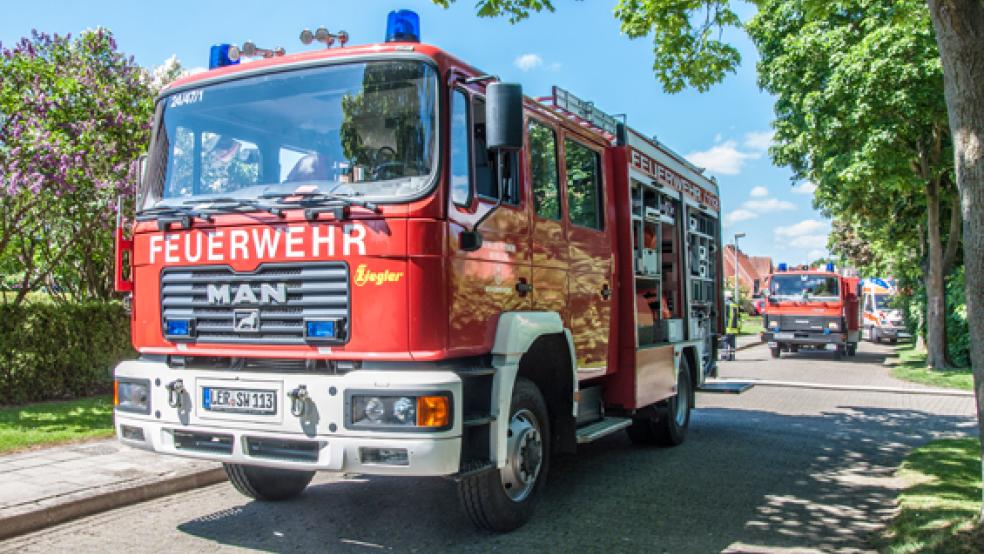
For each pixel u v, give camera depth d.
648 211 8.44
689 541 5.41
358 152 4.86
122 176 10.92
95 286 12.55
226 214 4.97
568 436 6.23
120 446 7.68
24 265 12.09
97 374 10.68
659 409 8.71
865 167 17.52
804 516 6.15
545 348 6.04
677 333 9.19
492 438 4.98
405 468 4.41
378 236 4.58
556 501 6.47
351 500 6.34
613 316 7.48
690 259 10.21
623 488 6.98
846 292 25.14
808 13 9.05
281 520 5.72
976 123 4.96
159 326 5.20
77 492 5.88
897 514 6.08
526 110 5.90
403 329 4.53
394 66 4.90
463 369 4.88
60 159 10.14
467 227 4.95
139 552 4.94
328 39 5.45
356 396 4.46
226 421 4.78
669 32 8.84
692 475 7.58
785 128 20.50
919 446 9.42
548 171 6.27
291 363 4.90
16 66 11.13
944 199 20.44
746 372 19.97
